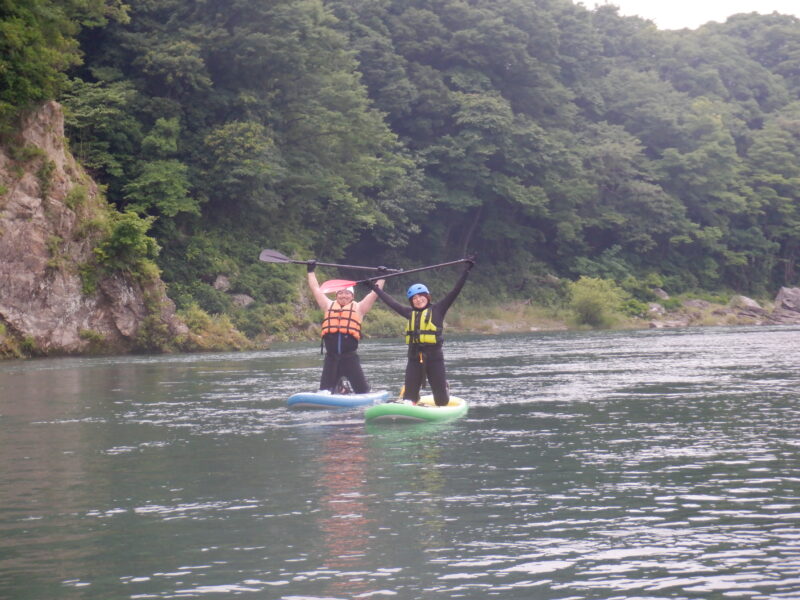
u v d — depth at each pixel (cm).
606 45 7738
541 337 3422
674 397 1112
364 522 487
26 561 423
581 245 5897
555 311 5050
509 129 5228
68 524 493
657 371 1545
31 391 1328
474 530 468
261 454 717
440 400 988
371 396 1116
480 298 5209
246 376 1595
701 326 5041
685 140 6638
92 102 3319
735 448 723
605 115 6775
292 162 4112
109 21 3578
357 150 4431
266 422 924
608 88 6712
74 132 3322
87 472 648
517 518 494
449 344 2828
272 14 3766
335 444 765
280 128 4075
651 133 6681
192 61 3522
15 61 2530
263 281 3741
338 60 4397
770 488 568
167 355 2544
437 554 425
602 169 6028
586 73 6700
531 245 5825
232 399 1170
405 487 578
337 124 4175
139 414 1005
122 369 1852
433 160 5094
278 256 1203
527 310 5084
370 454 710
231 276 3666
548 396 1139
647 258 6259
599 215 5994
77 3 3077
